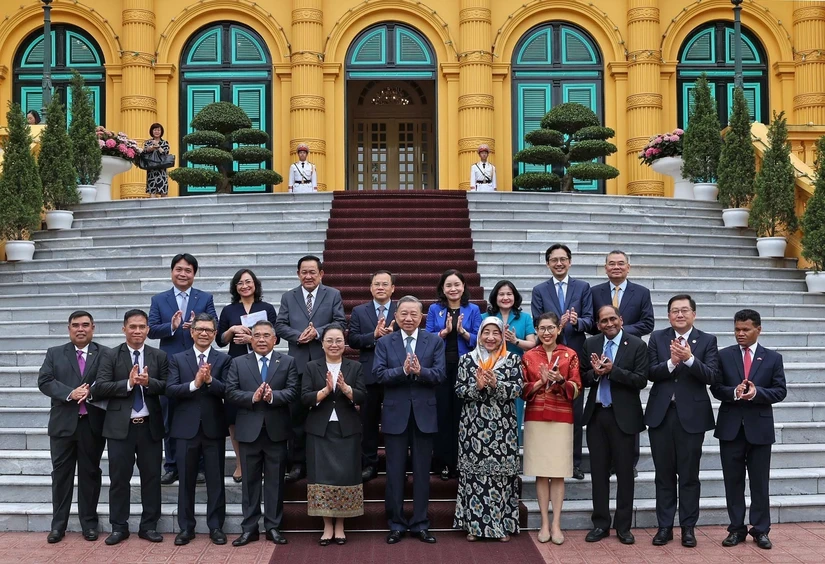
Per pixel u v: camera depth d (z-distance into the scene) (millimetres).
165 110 18859
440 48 19047
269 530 6828
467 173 18500
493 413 6855
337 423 6770
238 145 18438
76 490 7484
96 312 10109
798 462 7805
